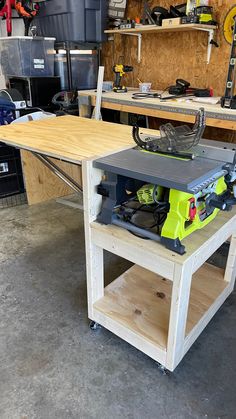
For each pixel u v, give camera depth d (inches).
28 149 59.4
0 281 78.2
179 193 43.6
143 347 54.9
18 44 121.5
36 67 128.6
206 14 102.5
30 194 118.3
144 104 104.6
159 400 50.9
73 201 122.7
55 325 65.3
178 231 45.3
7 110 115.7
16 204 120.0
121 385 53.3
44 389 52.5
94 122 80.0
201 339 62.4
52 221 107.7
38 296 73.4
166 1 120.5
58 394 51.7
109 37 142.2
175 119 98.0
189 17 101.8
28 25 143.9
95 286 60.2
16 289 75.6
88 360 57.7
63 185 124.9
